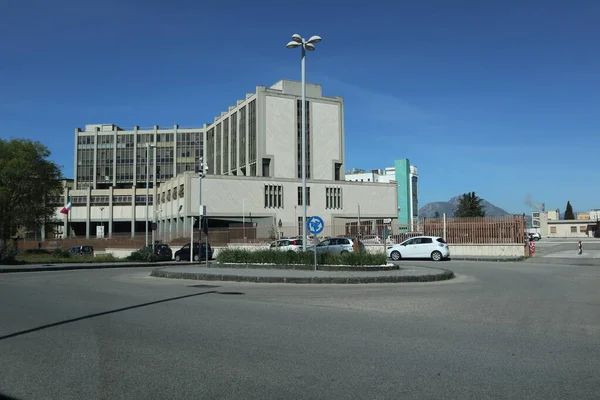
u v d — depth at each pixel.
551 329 8.80
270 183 80.00
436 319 9.83
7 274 23.52
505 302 12.31
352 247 33.12
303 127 23.16
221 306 11.61
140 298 13.13
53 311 10.80
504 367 6.30
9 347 7.41
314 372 6.07
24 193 47.59
